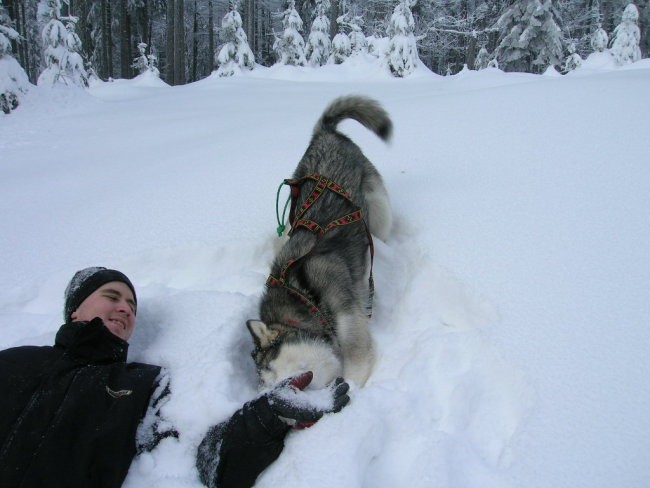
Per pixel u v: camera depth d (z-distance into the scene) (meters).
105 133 7.69
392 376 2.44
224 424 1.99
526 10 22.64
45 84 10.62
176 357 2.45
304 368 2.29
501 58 24.56
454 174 3.98
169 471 1.95
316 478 1.74
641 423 1.75
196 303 2.79
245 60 20.83
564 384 1.98
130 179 4.75
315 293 2.64
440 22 29.03
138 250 3.33
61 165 5.80
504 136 4.46
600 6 31.31
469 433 1.99
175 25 26.06
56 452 1.77
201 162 4.98
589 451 1.70
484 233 3.10
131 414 2.02
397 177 4.13
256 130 6.21
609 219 2.96
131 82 19.81
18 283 3.14
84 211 4.03
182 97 12.19
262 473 1.89
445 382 2.23
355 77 17.95
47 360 2.05
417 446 1.91
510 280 2.65
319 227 2.93
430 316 2.75
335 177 3.30
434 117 5.39
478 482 1.72
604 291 2.43
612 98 4.90
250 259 3.35
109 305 2.39
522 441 1.79
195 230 3.52
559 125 4.45
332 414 1.99
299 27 22.45
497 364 2.19
